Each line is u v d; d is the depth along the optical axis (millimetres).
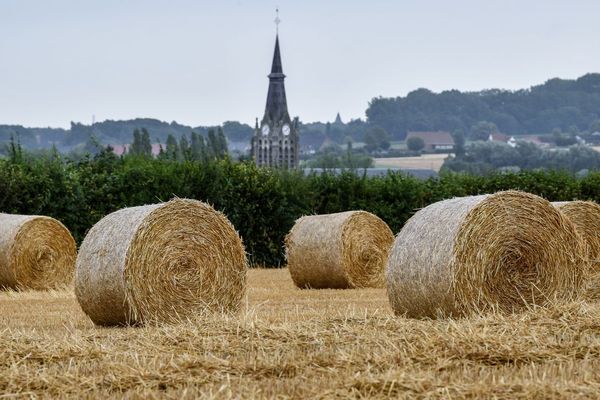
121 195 99062
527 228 45156
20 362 33500
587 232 60031
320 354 33562
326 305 57625
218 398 27016
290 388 28484
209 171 103125
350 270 73312
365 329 38375
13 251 72750
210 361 32125
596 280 54219
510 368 31766
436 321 41219
